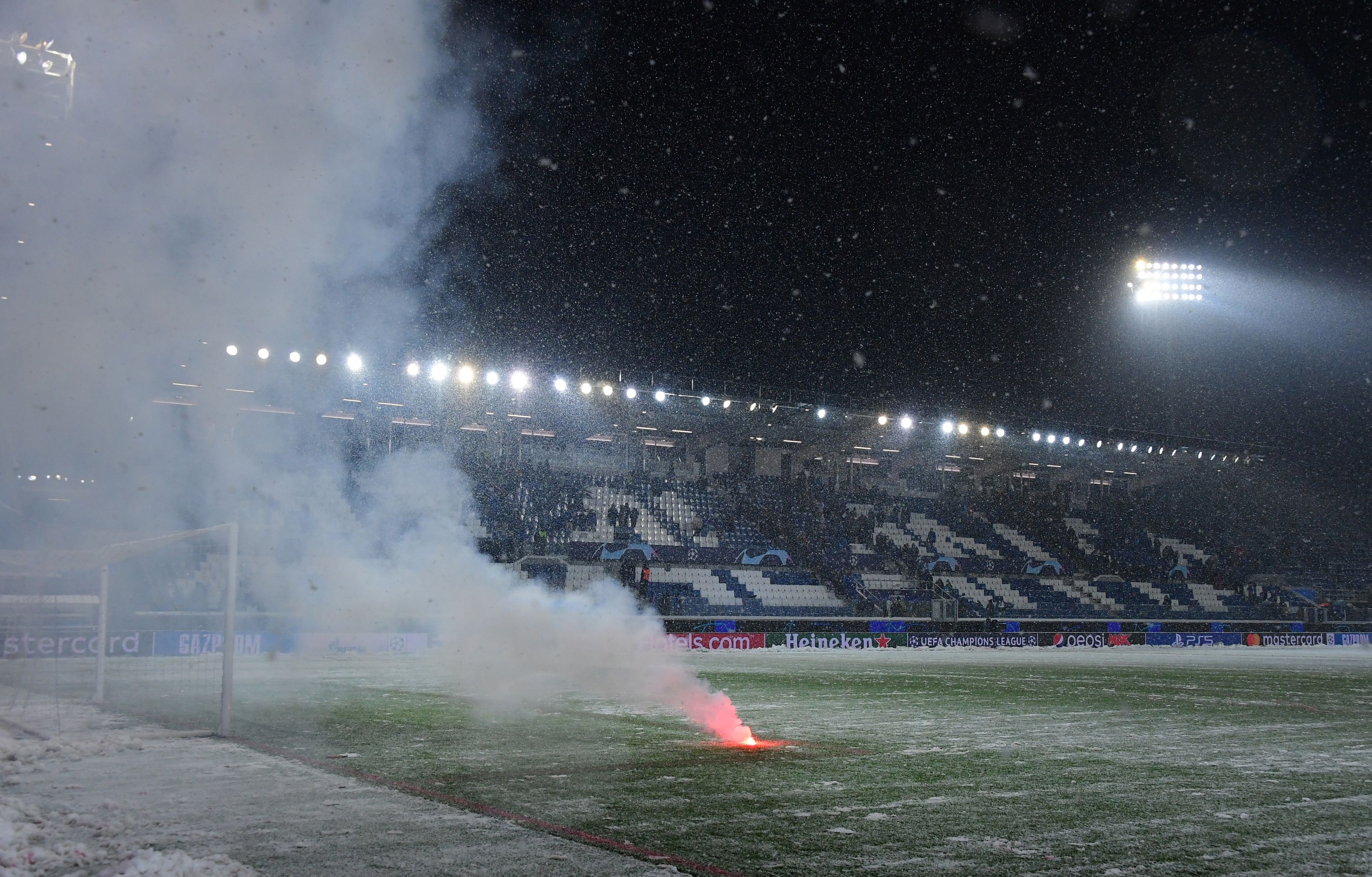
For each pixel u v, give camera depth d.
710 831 5.41
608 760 7.97
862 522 36.69
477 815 5.78
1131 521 42.69
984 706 12.68
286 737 9.25
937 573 36.25
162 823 5.55
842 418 34.62
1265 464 43.56
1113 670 20.62
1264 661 25.08
